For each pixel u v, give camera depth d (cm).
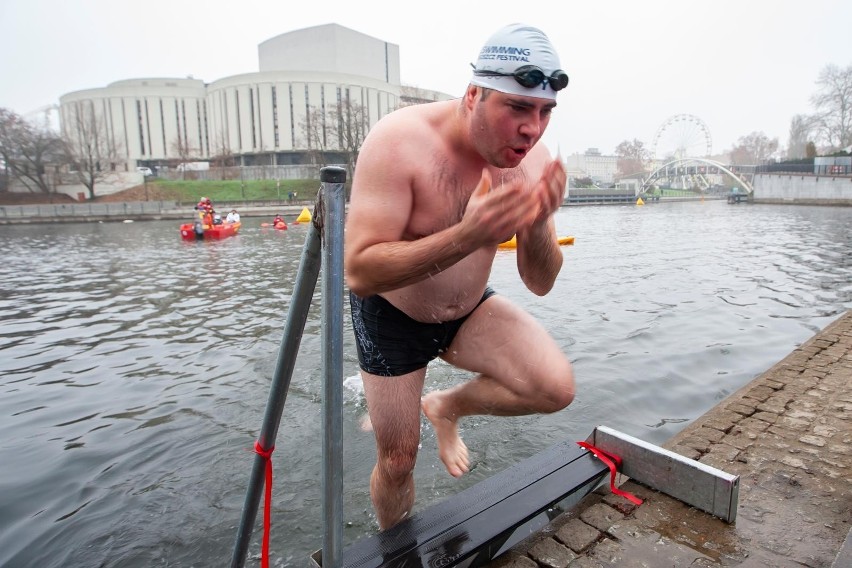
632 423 403
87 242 2275
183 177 6856
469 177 172
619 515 231
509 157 155
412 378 206
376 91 7731
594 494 248
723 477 221
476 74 152
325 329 145
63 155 5541
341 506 158
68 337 718
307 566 253
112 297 1001
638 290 926
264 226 2959
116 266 1445
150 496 321
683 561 202
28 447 393
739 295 877
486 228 134
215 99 8062
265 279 1155
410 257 145
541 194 140
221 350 623
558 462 252
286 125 7362
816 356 466
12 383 539
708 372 512
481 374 221
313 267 156
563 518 231
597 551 209
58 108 8931
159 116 8331
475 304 206
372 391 205
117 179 5781
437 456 350
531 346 200
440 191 168
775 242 1745
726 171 7219
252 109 7562
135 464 361
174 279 1188
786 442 302
